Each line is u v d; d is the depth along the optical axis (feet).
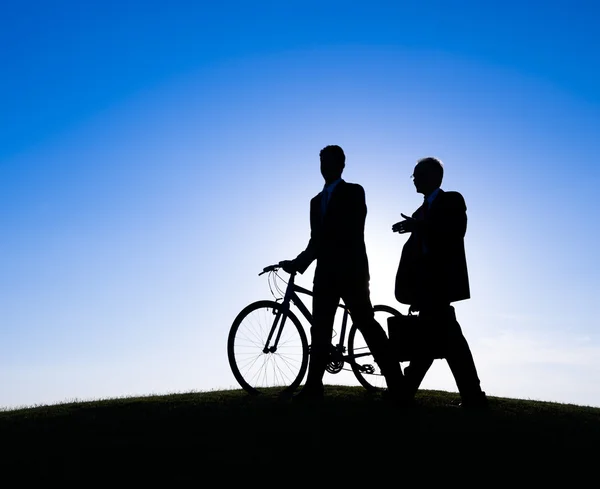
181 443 22.58
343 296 27.02
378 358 27.35
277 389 30.35
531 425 24.73
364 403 26.78
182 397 29.45
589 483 20.74
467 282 26.27
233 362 28.22
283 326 28.19
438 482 20.48
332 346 28.19
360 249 26.91
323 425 23.86
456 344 26.40
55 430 24.14
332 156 27.30
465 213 26.50
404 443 22.65
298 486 20.08
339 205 26.96
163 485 20.08
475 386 26.73
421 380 26.43
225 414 25.03
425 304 26.37
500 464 21.57
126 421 24.76
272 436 22.98
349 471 20.93
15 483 20.31
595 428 25.08
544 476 20.98
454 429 23.76
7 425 25.13
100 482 20.30
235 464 21.20
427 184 26.99
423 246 26.66
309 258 27.61
